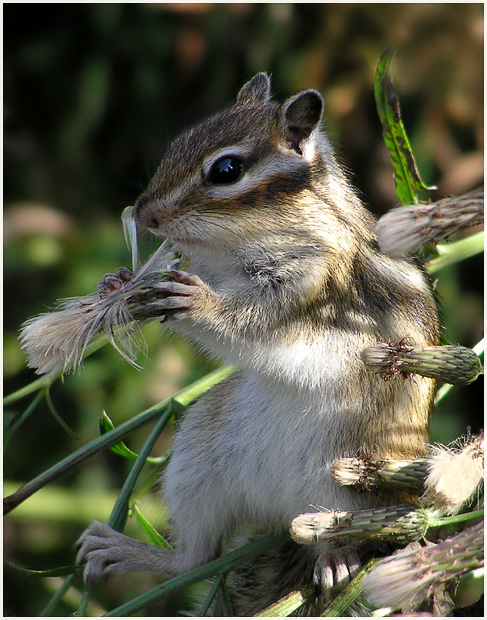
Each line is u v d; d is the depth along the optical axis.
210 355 1.65
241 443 1.64
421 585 1.56
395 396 1.62
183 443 1.64
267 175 1.63
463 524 1.61
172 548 1.65
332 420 1.62
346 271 1.63
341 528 1.58
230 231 1.63
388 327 1.63
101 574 1.64
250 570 1.64
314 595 1.60
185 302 1.62
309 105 1.63
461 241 1.66
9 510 1.62
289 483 1.63
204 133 1.63
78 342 1.60
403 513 1.58
